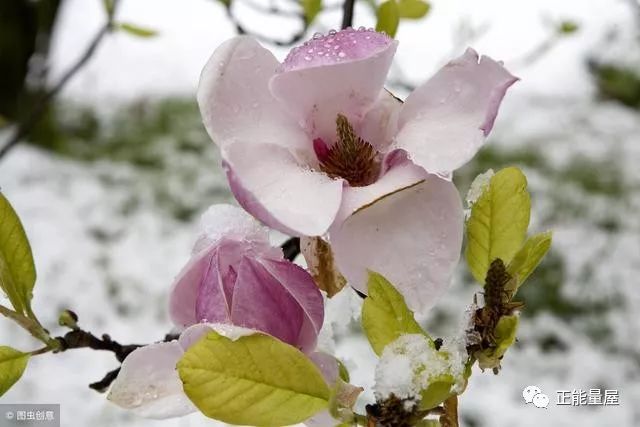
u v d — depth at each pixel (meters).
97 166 2.44
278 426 0.39
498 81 0.41
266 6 3.03
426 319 1.78
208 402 0.39
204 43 3.24
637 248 1.92
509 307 0.41
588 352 1.71
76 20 3.19
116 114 2.68
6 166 2.32
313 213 0.41
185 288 0.44
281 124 0.44
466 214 0.44
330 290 0.44
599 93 2.60
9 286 0.46
